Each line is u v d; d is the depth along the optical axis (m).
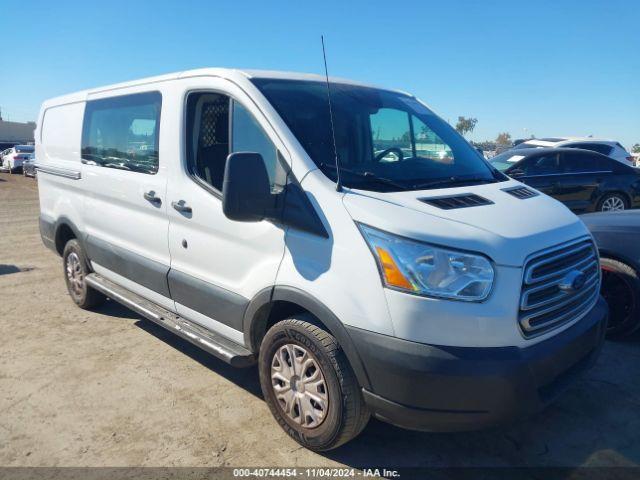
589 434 3.19
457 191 3.09
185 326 3.78
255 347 3.33
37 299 5.91
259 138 3.17
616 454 3.01
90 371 4.09
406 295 2.47
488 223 2.69
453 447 3.10
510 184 3.54
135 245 4.29
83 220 5.06
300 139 3.03
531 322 2.60
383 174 3.16
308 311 3.02
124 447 3.12
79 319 5.25
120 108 4.43
